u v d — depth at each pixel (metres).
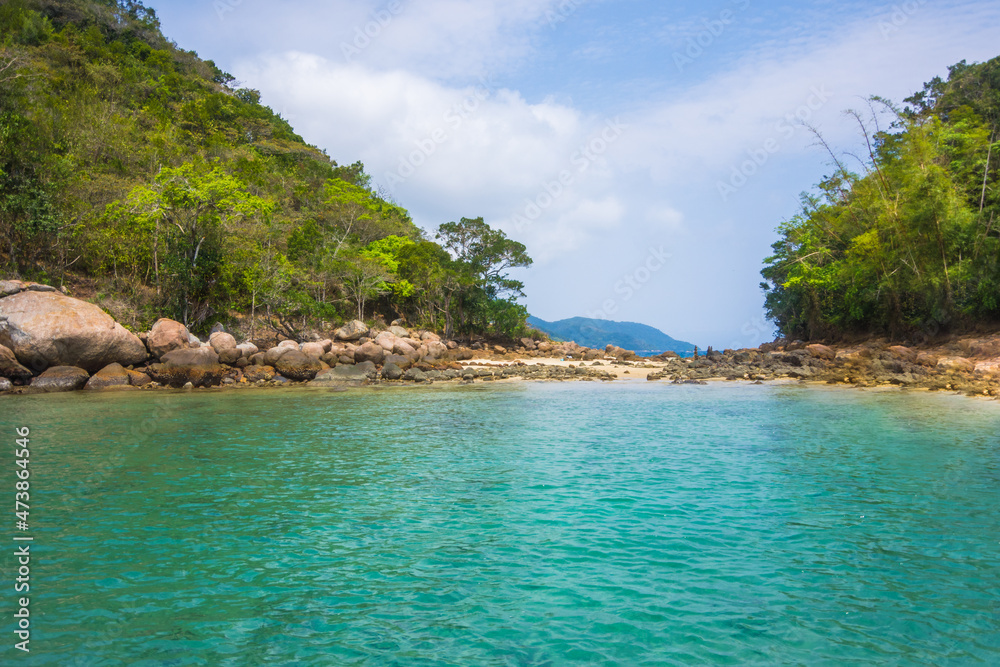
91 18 77.69
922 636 6.09
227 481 12.69
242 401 27.17
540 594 7.16
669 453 15.36
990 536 8.97
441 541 9.02
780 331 62.03
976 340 34.31
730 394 29.80
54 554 8.54
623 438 17.64
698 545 8.71
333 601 7.04
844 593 7.09
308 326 51.00
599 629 6.29
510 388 34.22
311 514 10.38
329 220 63.34
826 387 32.34
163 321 35.50
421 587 7.40
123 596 7.19
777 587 7.28
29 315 30.44
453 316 65.31
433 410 24.31
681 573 7.72
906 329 41.88
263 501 11.18
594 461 14.49
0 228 37.97
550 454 15.41
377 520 10.05
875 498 11.01
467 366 45.81
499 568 7.96
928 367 32.44
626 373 44.41
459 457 15.09
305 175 72.25
